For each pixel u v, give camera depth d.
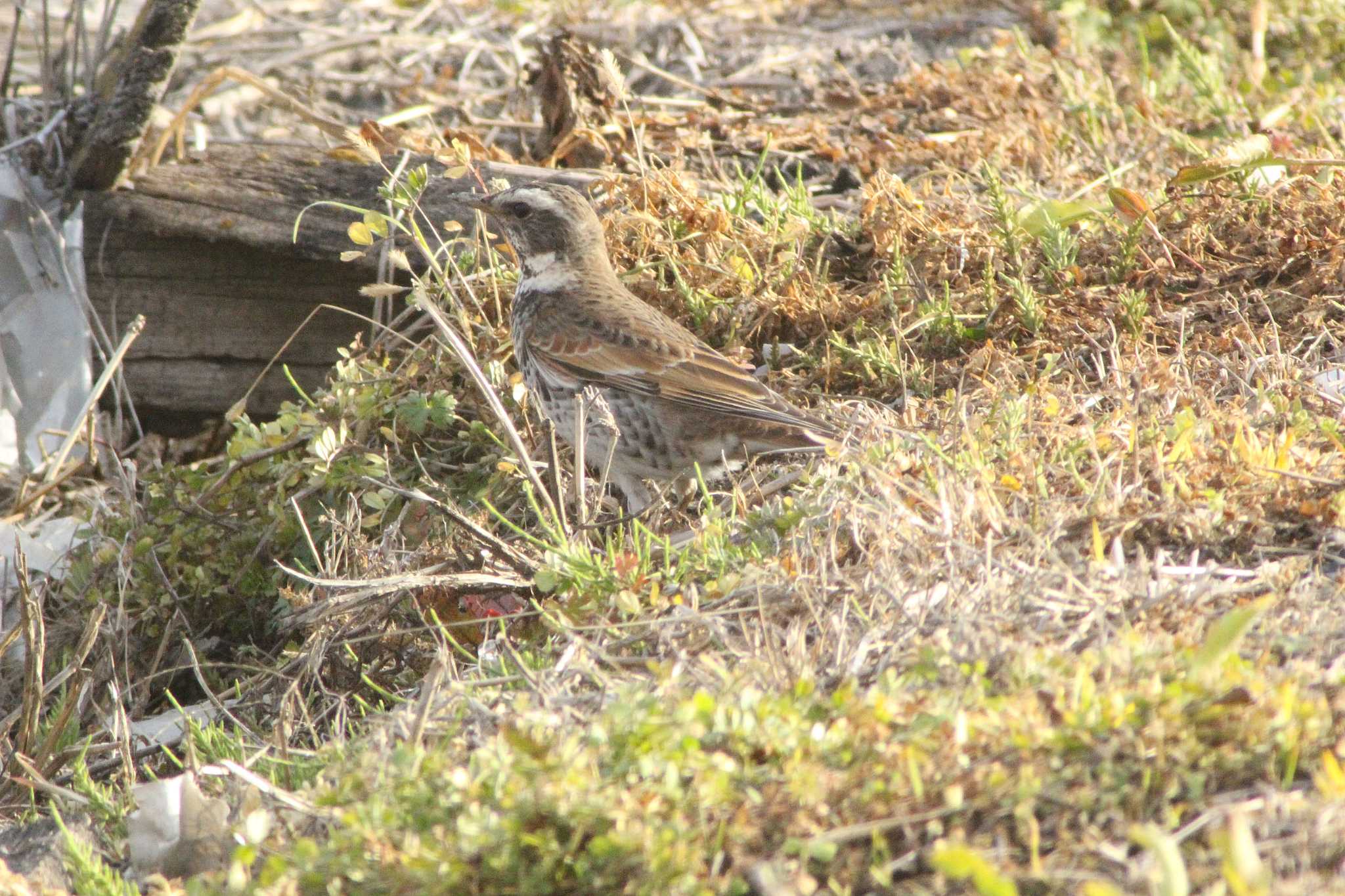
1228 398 9.19
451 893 5.12
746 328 11.71
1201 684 5.22
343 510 10.80
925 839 5.03
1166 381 9.12
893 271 11.48
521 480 10.57
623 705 5.62
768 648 6.38
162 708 10.24
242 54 18.53
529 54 18.86
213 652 10.73
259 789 6.43
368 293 11.18
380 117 17.17
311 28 19.22
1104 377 9.66
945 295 11.15
